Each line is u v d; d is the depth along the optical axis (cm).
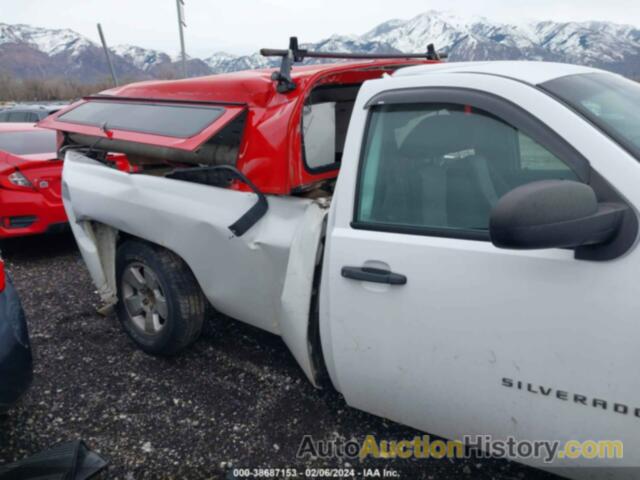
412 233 188
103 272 339
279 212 240
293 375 295
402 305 187
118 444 246
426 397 194
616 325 148
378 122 204
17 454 241
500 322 168
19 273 470
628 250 147
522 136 172
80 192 322
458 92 186
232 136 258
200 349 326
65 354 327
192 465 232
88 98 358
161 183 276
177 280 288
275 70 276
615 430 155
